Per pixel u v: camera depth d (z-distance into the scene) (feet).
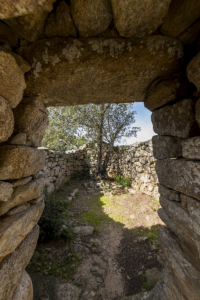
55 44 3.23
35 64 3.44
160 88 4.02
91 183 22.33
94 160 28.45
